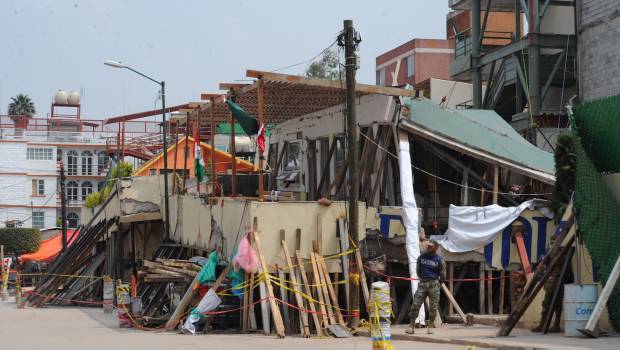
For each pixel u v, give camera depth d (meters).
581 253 14.98
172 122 31.45
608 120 14.92
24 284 55.28
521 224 19.89
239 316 19.25
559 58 31.12
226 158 39.53
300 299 18.09
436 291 16.36
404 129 21.66
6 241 62.25
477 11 35.41
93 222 36.94
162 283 23.09
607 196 14.47
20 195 76.88
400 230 19.91
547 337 14.23
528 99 30.75
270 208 18.92
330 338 16.98
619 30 27.80
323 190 26.23
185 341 16.33
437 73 56.47
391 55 60.53
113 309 27.59
